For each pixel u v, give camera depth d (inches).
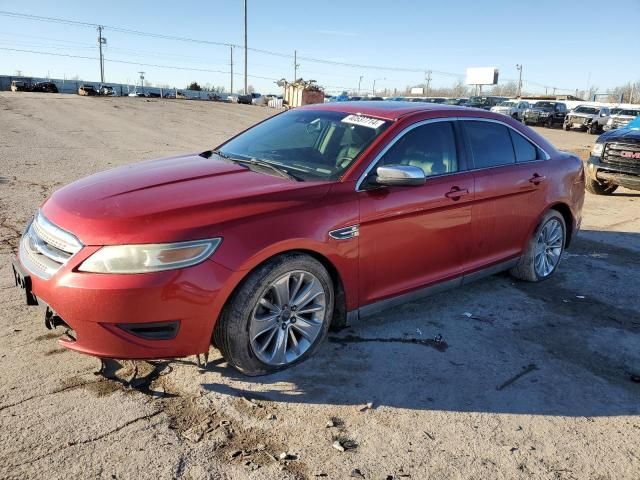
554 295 197.9
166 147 558.6
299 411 118.4
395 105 173.6
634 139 383.6
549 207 202.8
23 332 143.0
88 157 457.1
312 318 137.3
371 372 136.3
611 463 109.6
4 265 188.9
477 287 201.6
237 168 150.1
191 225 115.0
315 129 165.9
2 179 339.6
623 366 149.3
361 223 139.2
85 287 109.3
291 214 127.0
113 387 121.9
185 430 109.5
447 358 146.5
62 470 96.2
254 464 101.6
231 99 2181.3
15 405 112.9
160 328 114.6
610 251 260.5
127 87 3489.2
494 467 105.8
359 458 105.3
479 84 3191.4
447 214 161.9
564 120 1466.5
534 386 135.9
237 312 120.6
